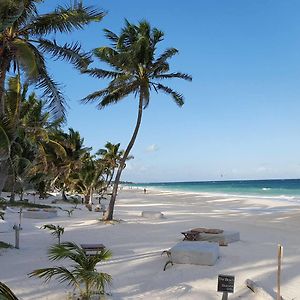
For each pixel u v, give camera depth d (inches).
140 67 869.8
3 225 650.2
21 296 303.3
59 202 1712.6
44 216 923.4
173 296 316.8
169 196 2721.5
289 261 457.1
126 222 845.8
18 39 515.2
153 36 897.5
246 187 5044.3
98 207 1220.5
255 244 579.2
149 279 363.9
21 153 1119.6
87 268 282.0
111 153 1768.0
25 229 698.2
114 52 887.1
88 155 1843.0
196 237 571.8
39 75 560.7
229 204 1850.4
